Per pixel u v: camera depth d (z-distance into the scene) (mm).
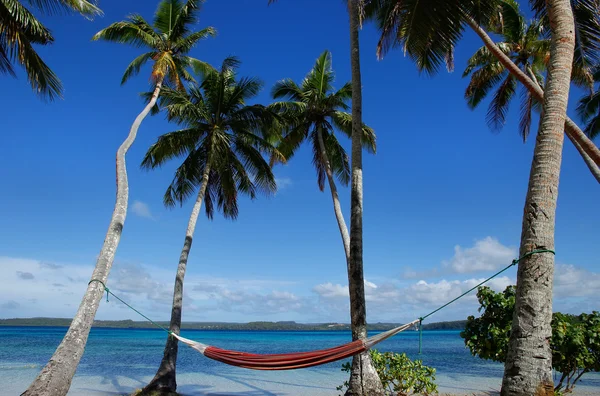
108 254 8734
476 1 10297
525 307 4586
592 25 10023
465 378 18531
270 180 17734
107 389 14469
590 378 19125
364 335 8906
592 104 17719
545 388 4273
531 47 15367
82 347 7723
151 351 33438
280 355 7352
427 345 53062
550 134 5055
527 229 4836
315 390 15125
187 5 15203
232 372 20562
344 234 14156
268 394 14211
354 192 9812
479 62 16219
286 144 19750
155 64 13727
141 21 14734
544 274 4613
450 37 9555
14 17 9234
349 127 18906
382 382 9836
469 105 17750
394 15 10438
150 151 16266
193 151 17234
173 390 12359
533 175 5000
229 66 16562
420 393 11133
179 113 15281
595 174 10812
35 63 10031
